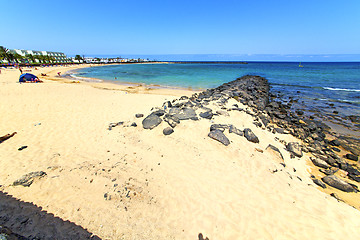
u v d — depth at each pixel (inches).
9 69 1931.6
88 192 199.9
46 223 158.6
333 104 748.6
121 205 187.0
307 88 1137.4
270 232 166.2
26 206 174.4
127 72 2171.5
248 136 329.7
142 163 258.5
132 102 605.9
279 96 925.2
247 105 597.9
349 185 257.8
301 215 182.2
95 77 1587.1
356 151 384.5
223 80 1485.0
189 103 490.6
